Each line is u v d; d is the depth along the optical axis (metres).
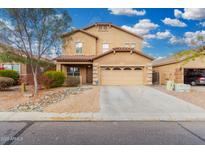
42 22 11.15
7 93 12.30
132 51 18.92
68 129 5.32
